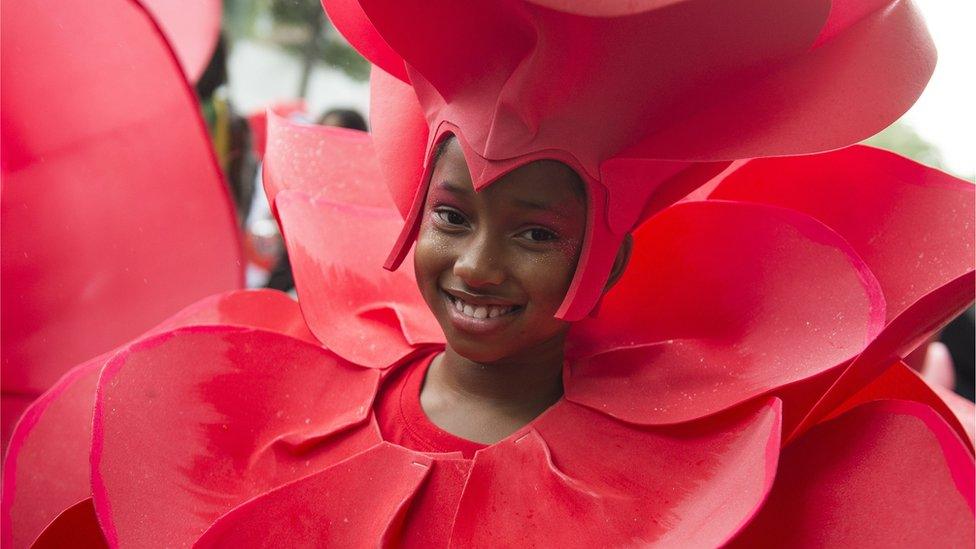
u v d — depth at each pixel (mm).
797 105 749
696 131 756
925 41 792
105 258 1241
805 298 834
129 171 1223
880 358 749
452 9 731
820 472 762
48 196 1226
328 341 927
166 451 840
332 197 1073
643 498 752
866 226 904
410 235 819
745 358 832
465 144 757
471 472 762
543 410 849
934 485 697
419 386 875
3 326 1229
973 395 1959
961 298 727
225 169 1911
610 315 933
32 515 970
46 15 1152
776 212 865
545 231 765
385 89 967
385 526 748
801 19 706
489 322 782
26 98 1187
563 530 736
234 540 770
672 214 905
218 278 1247
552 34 694
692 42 705
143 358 873
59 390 1015
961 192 858
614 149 754
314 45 2764
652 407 809
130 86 1184
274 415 888
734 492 714
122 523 795
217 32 1590
